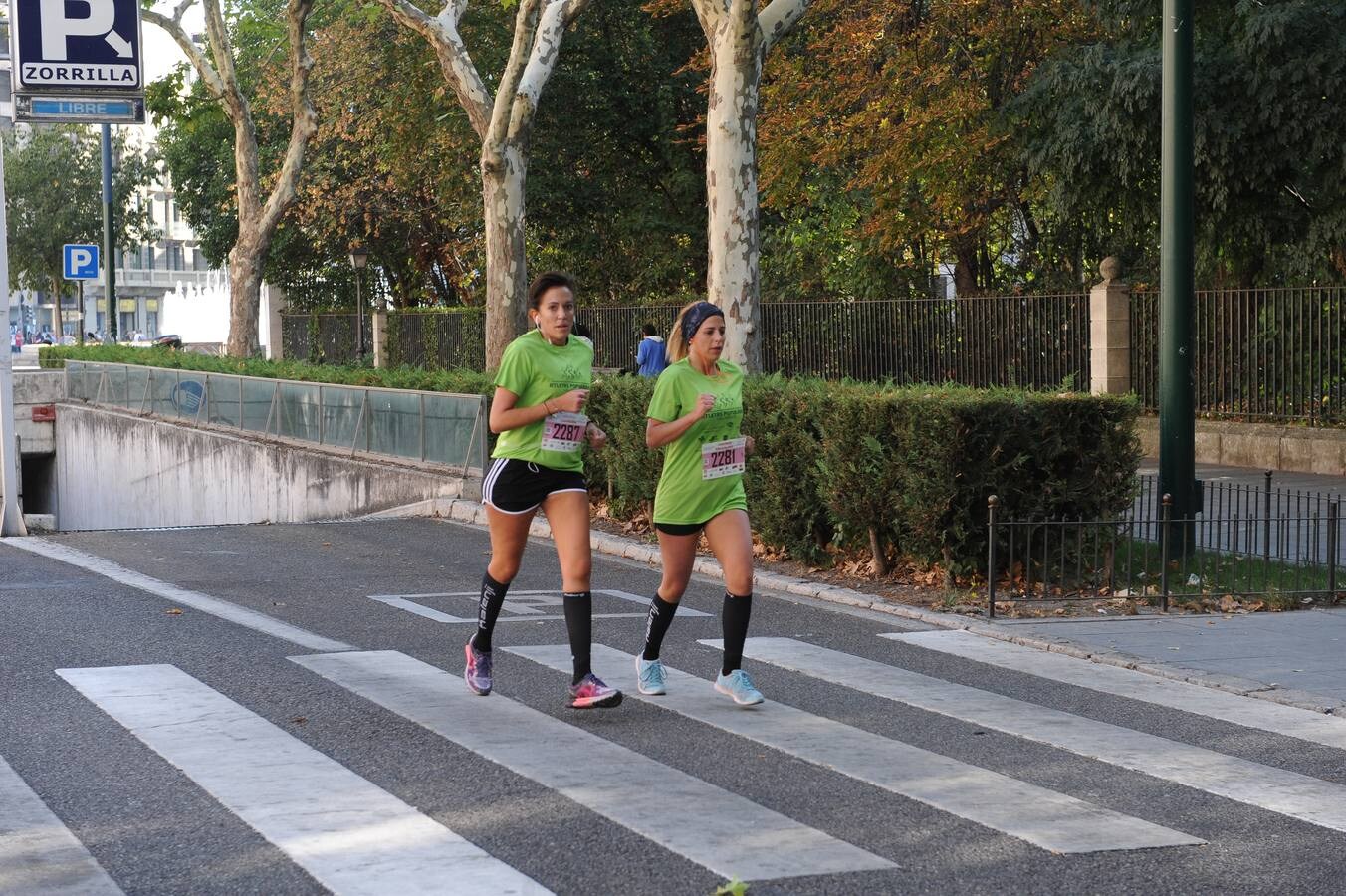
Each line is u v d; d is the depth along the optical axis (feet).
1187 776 20.26
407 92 117.19
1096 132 70.79
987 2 86.84
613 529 48.67
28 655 27.78
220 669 26.58
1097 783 19.83
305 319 145.59
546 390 23.57
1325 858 16.78
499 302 76.13
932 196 92.17
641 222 121.29
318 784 19.24
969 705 24.39
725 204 57.47
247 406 82.99
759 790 19.16
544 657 27.99
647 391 47.60
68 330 329.31
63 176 209.56
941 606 33.81
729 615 24.14
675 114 122.93
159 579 38.55
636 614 33.27
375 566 41.68
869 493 37.37
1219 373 69.26
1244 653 28.66
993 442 35.53
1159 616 32.78
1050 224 96.94
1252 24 65.46
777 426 40.96
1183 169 38.86
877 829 17.57
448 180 124.06
